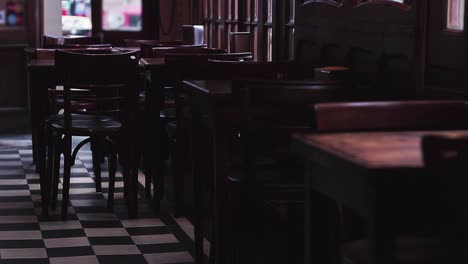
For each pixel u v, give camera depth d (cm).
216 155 362
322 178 240
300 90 335
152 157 600
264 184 356
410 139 238
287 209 361
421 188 197
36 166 706
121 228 518
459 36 345
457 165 194
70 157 536
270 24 692
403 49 389
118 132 541
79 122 559
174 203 549
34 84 573
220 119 359
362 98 345
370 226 201
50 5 1006
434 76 370
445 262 207
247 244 375
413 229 201
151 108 566
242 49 697
